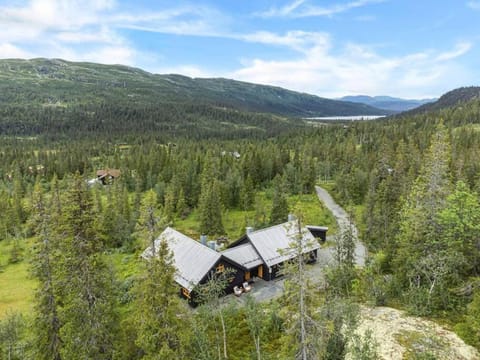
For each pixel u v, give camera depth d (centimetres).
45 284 2120
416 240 3216
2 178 11494
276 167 9756
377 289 3130
